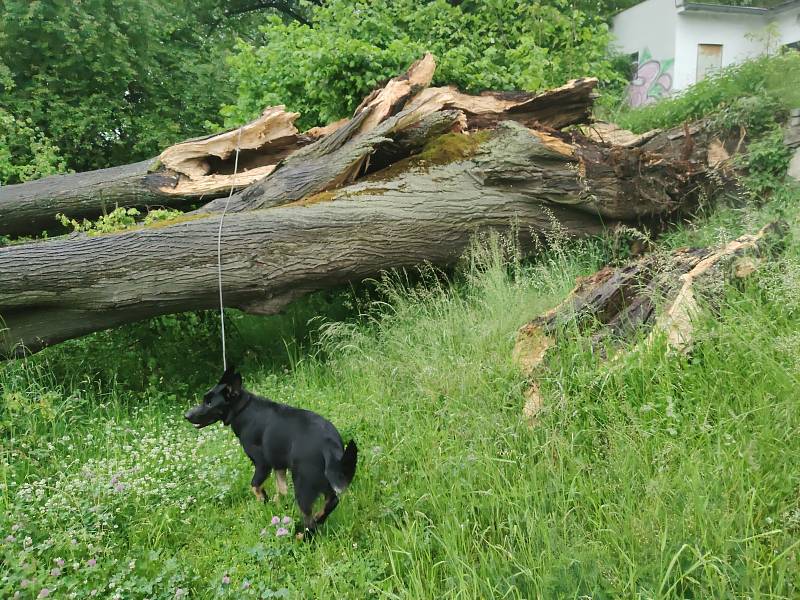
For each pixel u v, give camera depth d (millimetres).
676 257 4941
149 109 14758
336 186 6805
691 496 3027
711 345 4062
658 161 7465
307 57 8805
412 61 8844
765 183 7664
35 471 4570
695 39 18391
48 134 13039
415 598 2953
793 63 8938
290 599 3135
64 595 3170
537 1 12383
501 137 7008
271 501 4047
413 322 6141
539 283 6168
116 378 6434
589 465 3586
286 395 5688
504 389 4387
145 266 5770
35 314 5844
